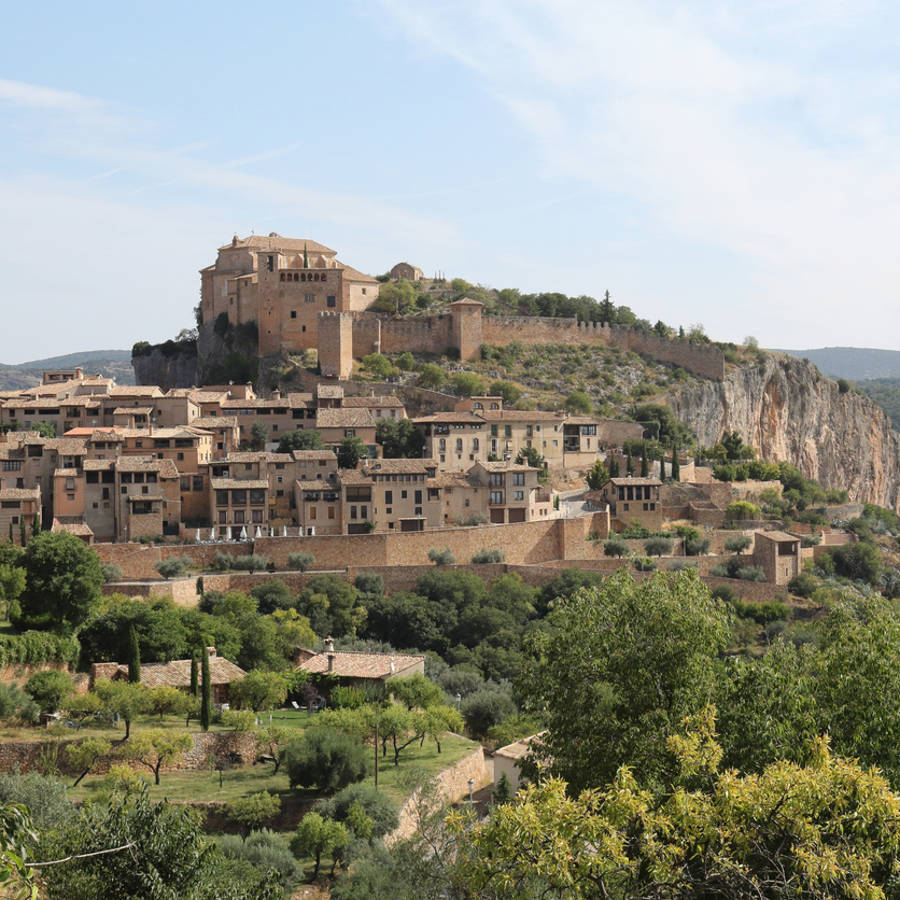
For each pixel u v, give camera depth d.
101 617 114.06
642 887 36.25
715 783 37.81
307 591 145.62
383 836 78.56
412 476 171.62
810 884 35.41
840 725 46.38
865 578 177.25
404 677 112.50
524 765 54.03
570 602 54.75
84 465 163.25
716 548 183.25
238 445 194.50
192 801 82.50
